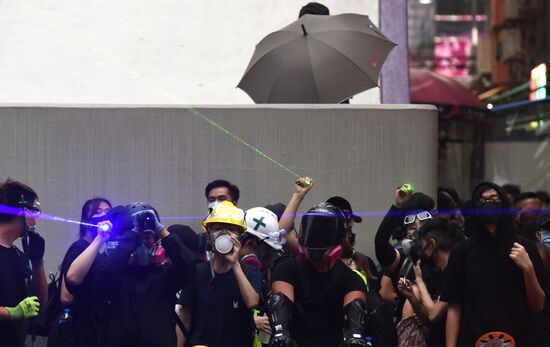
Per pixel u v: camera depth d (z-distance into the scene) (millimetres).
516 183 48281
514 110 49344
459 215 23547
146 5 25750
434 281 15820
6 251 14000
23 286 14188
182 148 20109
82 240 14883
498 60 70688
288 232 16219
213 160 20109
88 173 20000
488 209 13828
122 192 20000
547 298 14359
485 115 47281
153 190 20047
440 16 88125
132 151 20062
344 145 20141
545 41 64625
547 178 46031
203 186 20062
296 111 20125
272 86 18938
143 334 13031
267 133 20125
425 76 46812
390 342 13484
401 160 20156
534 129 47688
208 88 25500
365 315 12609
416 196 16859
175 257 13086
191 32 25688
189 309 13812
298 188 16438
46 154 19984
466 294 13953
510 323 13758
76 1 25703
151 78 25500
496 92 70062
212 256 13773
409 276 15891
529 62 68438
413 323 15297
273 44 19156
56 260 19797
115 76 25469
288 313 12602
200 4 25766
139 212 13094
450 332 14148
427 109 20219
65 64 25453
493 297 13781
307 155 20125
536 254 13969
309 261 12969
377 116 20156
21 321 14094
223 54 25641
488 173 49812
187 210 20031
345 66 18656
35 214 14477
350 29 19062
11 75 25297
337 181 20125
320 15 19766
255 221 15117
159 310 13188
